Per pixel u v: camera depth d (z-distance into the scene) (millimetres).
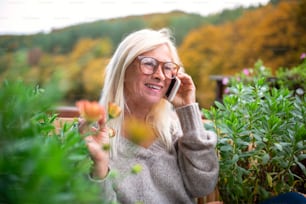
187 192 1446
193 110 1438
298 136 1416
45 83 577
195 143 1397
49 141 626
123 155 1342
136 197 1303
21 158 494
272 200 1408
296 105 1561
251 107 1516
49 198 468
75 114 2275
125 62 1373
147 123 1422
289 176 1458
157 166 1369
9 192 467
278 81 2830
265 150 1532
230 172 1488
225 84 3234
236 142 1466
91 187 566
